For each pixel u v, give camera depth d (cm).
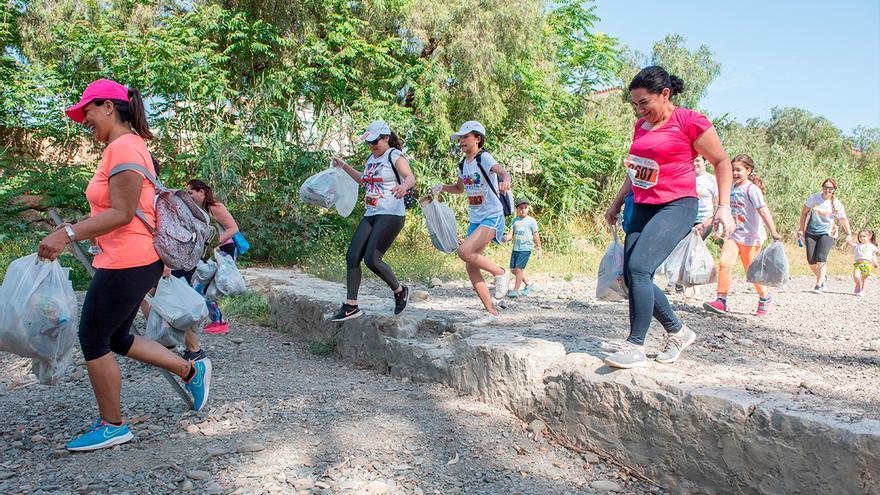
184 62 1284
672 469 330
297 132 1390
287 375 524
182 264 349
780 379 355
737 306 772
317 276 990
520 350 425
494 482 333
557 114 1867
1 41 1358
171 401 432
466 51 1491
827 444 271
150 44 1271
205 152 1237
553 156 1593
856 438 262
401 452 361
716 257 1489
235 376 509
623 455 354
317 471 331
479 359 452
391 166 540
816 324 659
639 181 376
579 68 1961
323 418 408
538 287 958
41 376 347
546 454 371
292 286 764
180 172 1294
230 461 338
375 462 344
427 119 1512
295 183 1265
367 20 1544
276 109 1356
